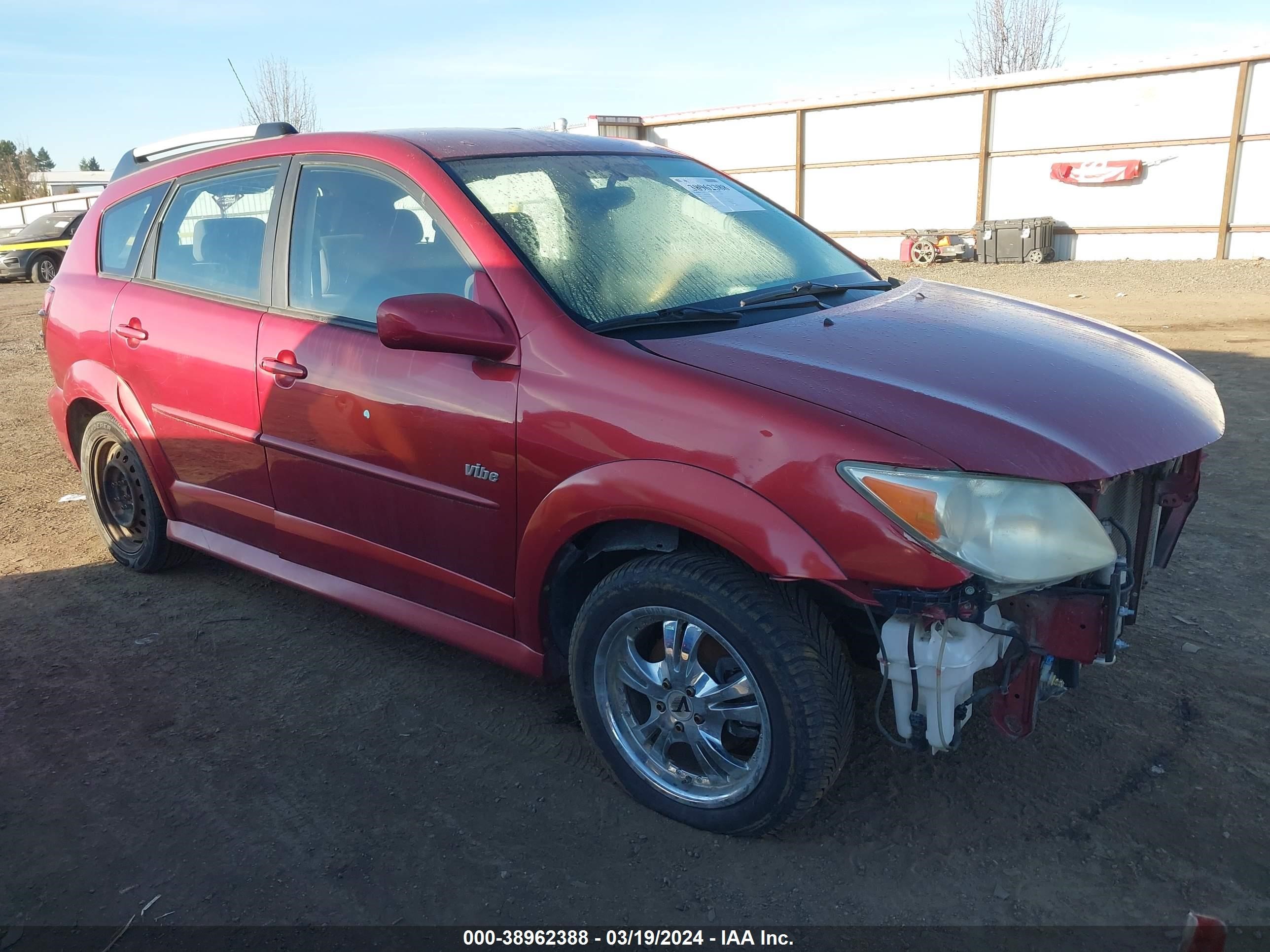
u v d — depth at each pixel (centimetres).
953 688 222
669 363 246
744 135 2531
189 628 391
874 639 249
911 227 2302
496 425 270
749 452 226
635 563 255
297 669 356
